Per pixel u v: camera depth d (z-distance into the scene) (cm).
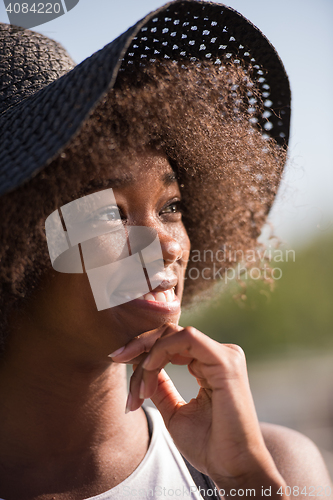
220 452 109
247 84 143
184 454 118
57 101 98
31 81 128
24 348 119
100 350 116
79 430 122
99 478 121
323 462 151
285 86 146
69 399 121
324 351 2116
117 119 116
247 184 161
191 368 118
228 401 110
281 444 148
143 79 122
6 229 110
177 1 104
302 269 1995
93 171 112
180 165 141
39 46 135
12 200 108
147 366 113
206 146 146
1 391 120
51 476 118
